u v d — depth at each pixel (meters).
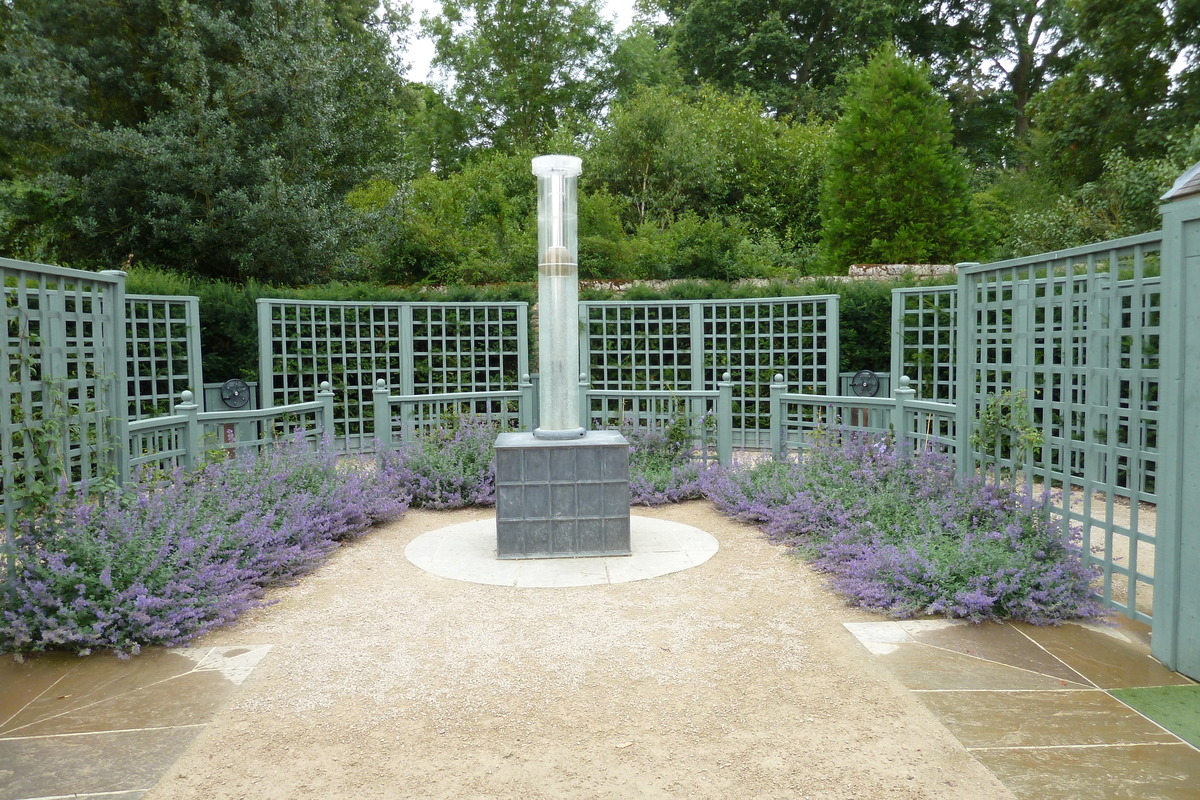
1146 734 2.77
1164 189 13.39
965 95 27.14
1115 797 2.36
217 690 3.22
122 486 4.81
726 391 7.39
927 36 28.16
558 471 5.21
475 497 6.87
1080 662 3.44
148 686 3.28
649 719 2.91
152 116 15.35
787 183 21.72
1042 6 27.75
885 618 4.02
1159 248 3.46
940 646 3.62
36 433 4.03
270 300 10.23
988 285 4.94
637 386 11.50
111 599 3.74
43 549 4.02
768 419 11.01
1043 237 14.65
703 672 3.34
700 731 2.81
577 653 3.57
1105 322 3.90
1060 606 3.95
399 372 11.16
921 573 4.18
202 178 14.38
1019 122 27.58
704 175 20.53
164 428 5.47
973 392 5.17
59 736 2.84
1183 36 16.36
